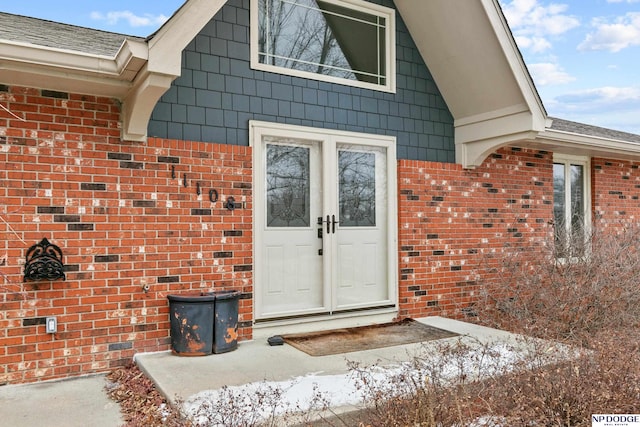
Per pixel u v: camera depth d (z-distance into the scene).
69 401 3.83
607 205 9.15
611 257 6.57
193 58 5.14
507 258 7.34
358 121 6.29
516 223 7.62
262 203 5.55
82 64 4.05
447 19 6.29
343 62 6.31
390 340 5.30
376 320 6.32
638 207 9.66
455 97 6.93
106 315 4.59
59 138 4.44
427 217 6.76
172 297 4.72
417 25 6.65
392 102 6.60
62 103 4.46
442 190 6.91
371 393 3.39
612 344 3.99
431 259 6.77
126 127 4.64
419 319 6.50
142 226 4.78
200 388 3.73
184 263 4.98
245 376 4.04
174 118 5.01
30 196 4.30
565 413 3.24
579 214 8.79
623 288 6.10
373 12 6.52
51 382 4.29
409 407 3.15
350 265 6.25
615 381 3.48
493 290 7.10
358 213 6.35
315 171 6.03
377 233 6.50
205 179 5.12
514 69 6.01
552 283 6.42
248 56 5.50
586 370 3.51
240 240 5.31
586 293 5.99
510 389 3.50
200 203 5.09
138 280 4.75
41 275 4.28
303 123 5.84
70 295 4.44
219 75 5.30
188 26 4.09
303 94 5.87
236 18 5.43
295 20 5.97
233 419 3.06
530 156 7.87
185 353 4.67
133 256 4.73
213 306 4.77
